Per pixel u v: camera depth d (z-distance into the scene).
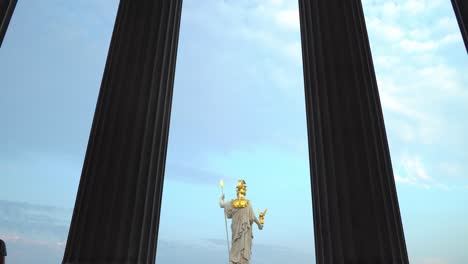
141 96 4.50
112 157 4.12
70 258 3.55
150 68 4.71
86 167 4.04
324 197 4.00
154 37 4.95
